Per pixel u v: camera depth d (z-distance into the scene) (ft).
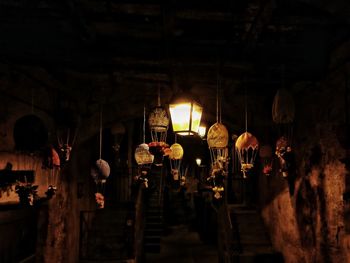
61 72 21.34
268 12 12.84
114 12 14.38
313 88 19.97
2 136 16.42
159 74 19.71
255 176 38.40
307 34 16.22
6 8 14.52
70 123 22.09
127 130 51.67
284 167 21.45
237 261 27.94
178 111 16.44
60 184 24.30
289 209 25.20
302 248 22.58
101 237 35.14
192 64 17.75
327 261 18.53
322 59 17.66
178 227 71.61
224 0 12.76
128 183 50.62
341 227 16.85
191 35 16.49
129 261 30.83
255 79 20.11
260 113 26.25
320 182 19.38
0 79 16.33
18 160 17.80
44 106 20.92
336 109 17.31
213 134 18.81
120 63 17.84
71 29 16.20
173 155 30.04
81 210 31.68
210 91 26.16
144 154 23.59
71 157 26.11
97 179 24.80
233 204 43.52
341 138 15.35
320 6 11.46
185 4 13.19
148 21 15.26
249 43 16.02
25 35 17.07
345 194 15.96
